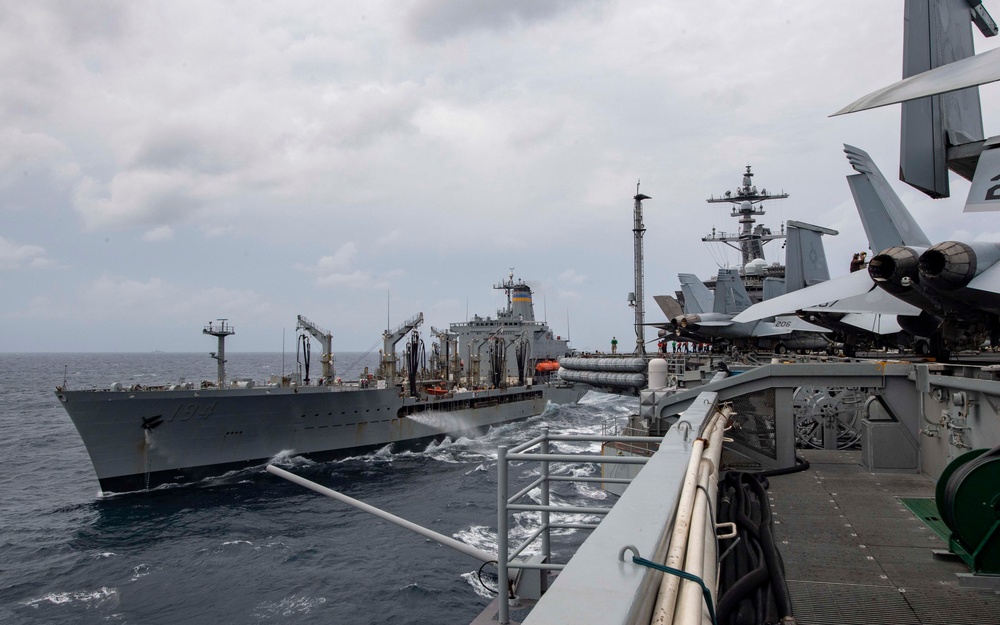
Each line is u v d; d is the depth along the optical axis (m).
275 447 37.78
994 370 8.73
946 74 6.96
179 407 33.53
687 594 2.34
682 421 6.13
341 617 18.77
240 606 19.70
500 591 5.83
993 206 9.63
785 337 41.22
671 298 51.09
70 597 20.69
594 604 1.79
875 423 11.05
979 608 5.42
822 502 8.91
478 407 53.03
